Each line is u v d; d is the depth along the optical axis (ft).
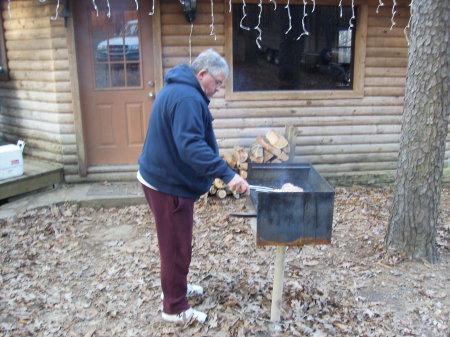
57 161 19.38
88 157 19.42
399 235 12.96
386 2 18.86
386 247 13.32
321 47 19.43
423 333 9.43
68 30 17.75
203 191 8.94
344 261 12.77
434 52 11.45
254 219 9.52
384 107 20.06
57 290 11.25
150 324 9.74
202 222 15.81
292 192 8.25
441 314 10.09
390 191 19.98
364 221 15.94
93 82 18.76
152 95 19.02
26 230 14.94
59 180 19.01
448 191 20.31
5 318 9.99
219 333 9.33
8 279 11.75
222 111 19.10
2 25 19.48
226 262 12.65
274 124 19.51
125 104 19.13
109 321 9.91
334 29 19.29
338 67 19.77
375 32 19.13
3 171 17.02
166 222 8.71
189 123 7.87
